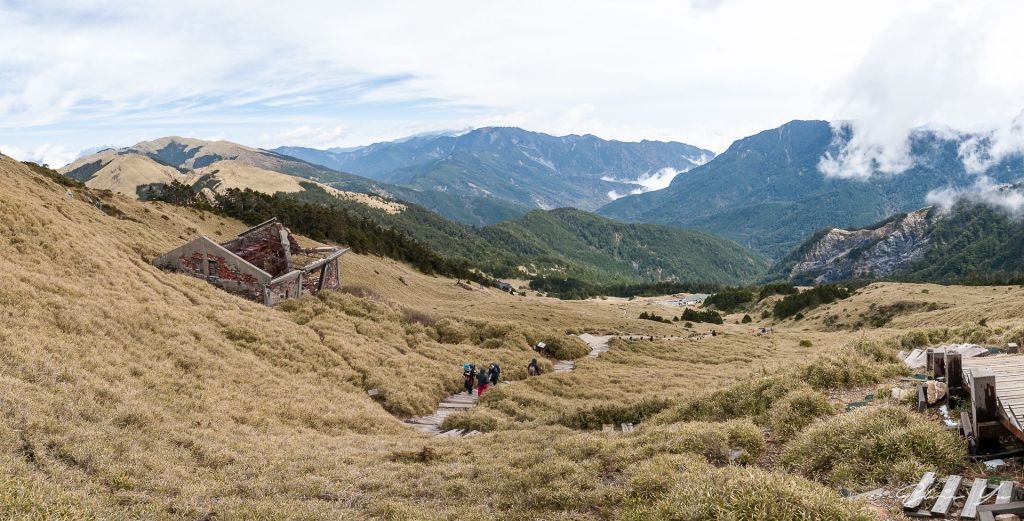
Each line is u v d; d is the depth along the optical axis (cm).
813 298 16088
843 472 996
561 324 7388
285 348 2780
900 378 1617
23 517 847
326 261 4569
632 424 2019
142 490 1125
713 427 1375
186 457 1367
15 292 2022
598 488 1136
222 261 3694
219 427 1677
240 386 2139
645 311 17512
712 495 893
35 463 1088
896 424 1078
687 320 16025
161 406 1667
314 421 2044
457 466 1470
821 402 1409
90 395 1494
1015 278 19538
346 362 2920
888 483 922
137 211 7600
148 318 2362
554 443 1576
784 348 5853
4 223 2781
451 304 9131
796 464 1103
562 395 2923
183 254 3747
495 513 1115
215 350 2388
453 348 3844
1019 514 716
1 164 5353
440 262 17812
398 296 9275
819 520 778
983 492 805
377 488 1341
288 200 15625
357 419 2192
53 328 1872
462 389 3158
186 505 1087
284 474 1374
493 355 3838
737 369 3919
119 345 1991
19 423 1197
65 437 1214
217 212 12100
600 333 6856
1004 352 1614
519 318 7394
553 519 1041
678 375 3509
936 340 2298
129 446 1307
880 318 12950
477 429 2288
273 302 3725
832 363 1722
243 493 1224
